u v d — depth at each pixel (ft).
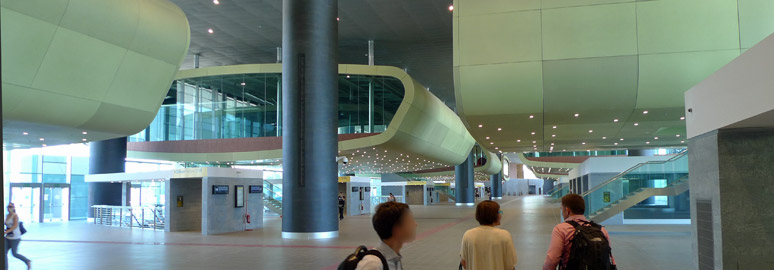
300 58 72.33
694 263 35.37
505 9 71.15
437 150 155.84
